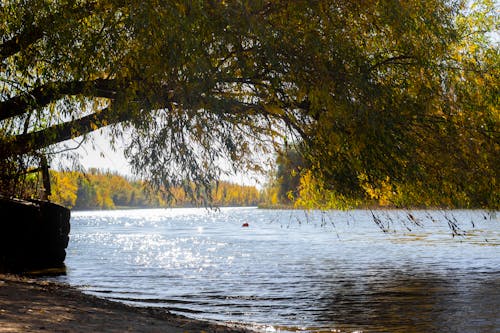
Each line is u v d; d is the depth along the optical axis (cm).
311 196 1274
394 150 1142
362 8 1102
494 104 1289
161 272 2233
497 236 4056
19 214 2005
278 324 1149
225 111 1017
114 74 995
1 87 1026
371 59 1156
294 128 1169
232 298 1536
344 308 1356
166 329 809
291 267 2352
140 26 883
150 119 974
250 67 1015
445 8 1207
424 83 1190
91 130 1102
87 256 3053
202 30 934
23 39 968
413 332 1066
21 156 1113
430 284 1747
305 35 1035
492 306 1339
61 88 1009
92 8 980
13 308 777
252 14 1005
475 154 1268
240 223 8912
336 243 3747
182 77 941
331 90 1054
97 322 767
